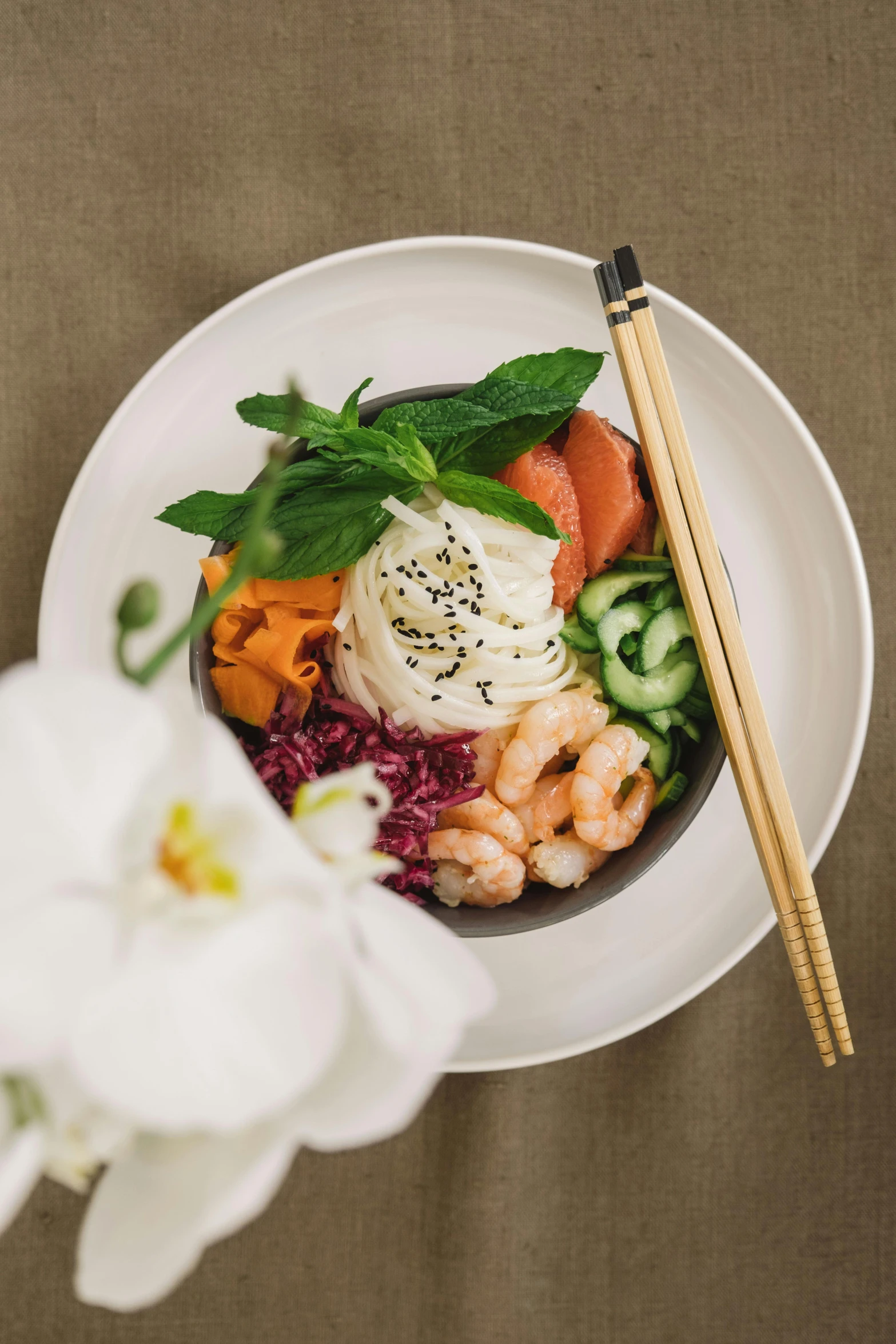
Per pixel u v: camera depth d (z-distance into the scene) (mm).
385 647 537
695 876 562
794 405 583
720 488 563
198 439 558
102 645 552
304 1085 301
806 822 557
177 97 579
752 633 563
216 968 298
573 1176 584
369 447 511
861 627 554
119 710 277
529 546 538
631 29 581
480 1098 585
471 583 538
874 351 583
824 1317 581
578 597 550
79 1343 577
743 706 526
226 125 580
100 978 286
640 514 538
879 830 586
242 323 558
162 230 579
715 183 582
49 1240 579
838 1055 585
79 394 579
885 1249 582
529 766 527
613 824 526
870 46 581
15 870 277
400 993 322
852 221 582
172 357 553
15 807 274
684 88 582
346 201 581
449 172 581
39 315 579
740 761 526
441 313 561
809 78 582
